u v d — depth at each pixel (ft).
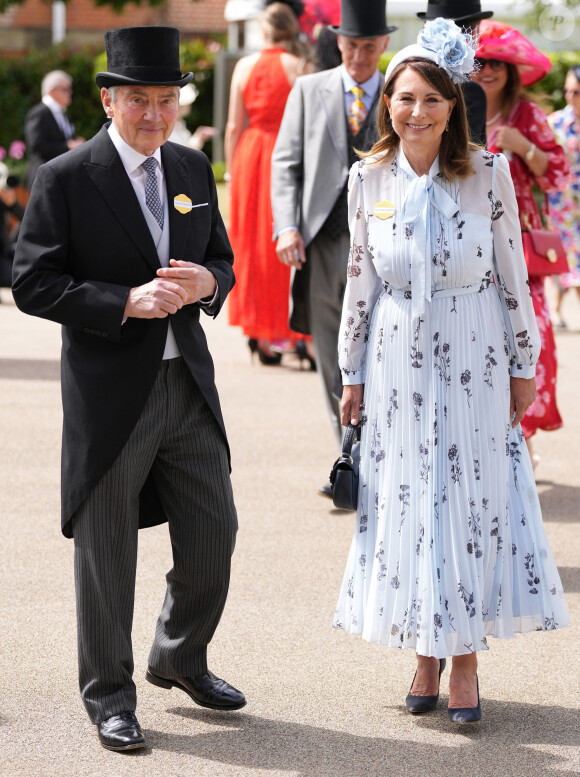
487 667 13.48
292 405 26.55
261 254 28.32
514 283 12.16
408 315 11.98
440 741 11.66
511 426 12.52
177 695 12.67
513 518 12.37
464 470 11.89
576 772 11.02
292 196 19.31
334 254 19.04
